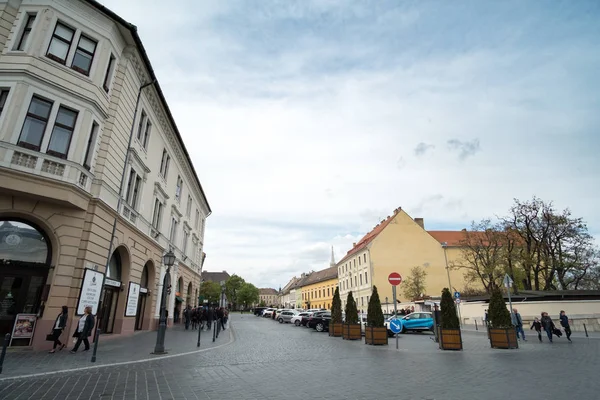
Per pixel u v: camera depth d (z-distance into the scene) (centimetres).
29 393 654
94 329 1438
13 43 1312
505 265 3650
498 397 632
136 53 1736
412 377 820
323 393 668
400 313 3694
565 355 1184
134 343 1497
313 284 8862
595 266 3475
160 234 2447
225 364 1020
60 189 1259
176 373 869
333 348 1465
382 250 5225
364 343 1688
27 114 1273
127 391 677
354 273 6031
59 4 1399
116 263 1814
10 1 1359
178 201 3098
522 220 3591
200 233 4394
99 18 1511
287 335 2245
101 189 1481
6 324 1202
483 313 2928
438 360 1091
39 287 1266
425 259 5247
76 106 1382
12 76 1264
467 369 923
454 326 1386
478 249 3919
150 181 2203
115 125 1598
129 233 1831
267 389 700
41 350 1188
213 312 2631
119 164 1662
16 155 1203
